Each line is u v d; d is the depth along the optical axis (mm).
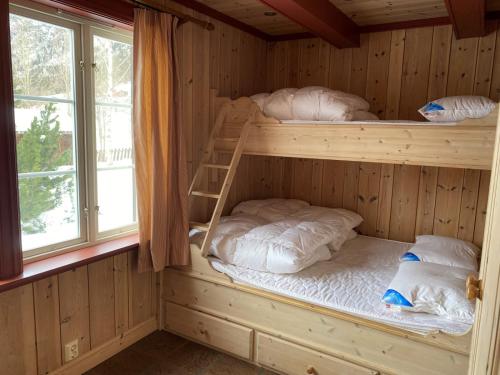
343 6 2684
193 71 2826
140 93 2271
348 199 3398
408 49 3057
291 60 3604
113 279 2434
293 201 3449
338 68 3381
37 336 2021
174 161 2518
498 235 902
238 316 2422
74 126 2215
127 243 2441
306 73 3543
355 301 2064
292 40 3574
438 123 2059
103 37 2318
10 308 1888
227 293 2443
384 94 3199
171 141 2453
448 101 2207
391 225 3227
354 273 2404
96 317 2344
